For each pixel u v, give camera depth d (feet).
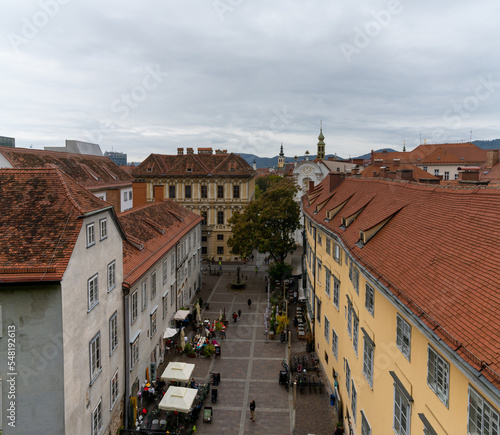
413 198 68.90
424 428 40.93
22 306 51.85
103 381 67.21
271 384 99.19
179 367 91.97
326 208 117.08
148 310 95.40
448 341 35.14
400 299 46.26
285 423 83.41
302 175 260.62
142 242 101.71
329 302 97.35
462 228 48.60
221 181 232.12
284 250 179.01
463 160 308.19
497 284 35.78
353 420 71.31
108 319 69.77
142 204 151.02
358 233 76.23
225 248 236.02
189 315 136.05
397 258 55.57
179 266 131.44
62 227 57.31
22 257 53.31
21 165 146.30
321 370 105.40
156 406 89.20
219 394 94.63
